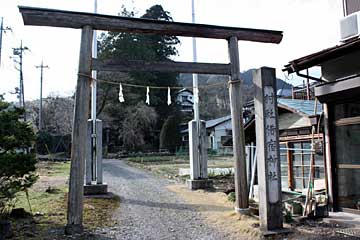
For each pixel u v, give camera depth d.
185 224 7.72
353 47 7.09
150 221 8.02
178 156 33.56
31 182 6.77
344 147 8.05
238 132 8.30
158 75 42.34
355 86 7.15
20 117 7.16
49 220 7.76
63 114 41.84
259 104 7.08
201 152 13.48
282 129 10.48
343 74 8.08
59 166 25.62
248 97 44.56
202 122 13.61
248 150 11.09
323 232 6.64
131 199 11.04
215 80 62.41
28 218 7.88
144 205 10.00
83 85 7.17
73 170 6.95
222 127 45.59
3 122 6.51
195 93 13.45
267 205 6.77
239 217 7.78
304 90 14.49
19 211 7.98
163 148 38.28
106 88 37.28
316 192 8.80
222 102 59.41
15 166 6.25
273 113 7.06
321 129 8.59
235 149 8.29
